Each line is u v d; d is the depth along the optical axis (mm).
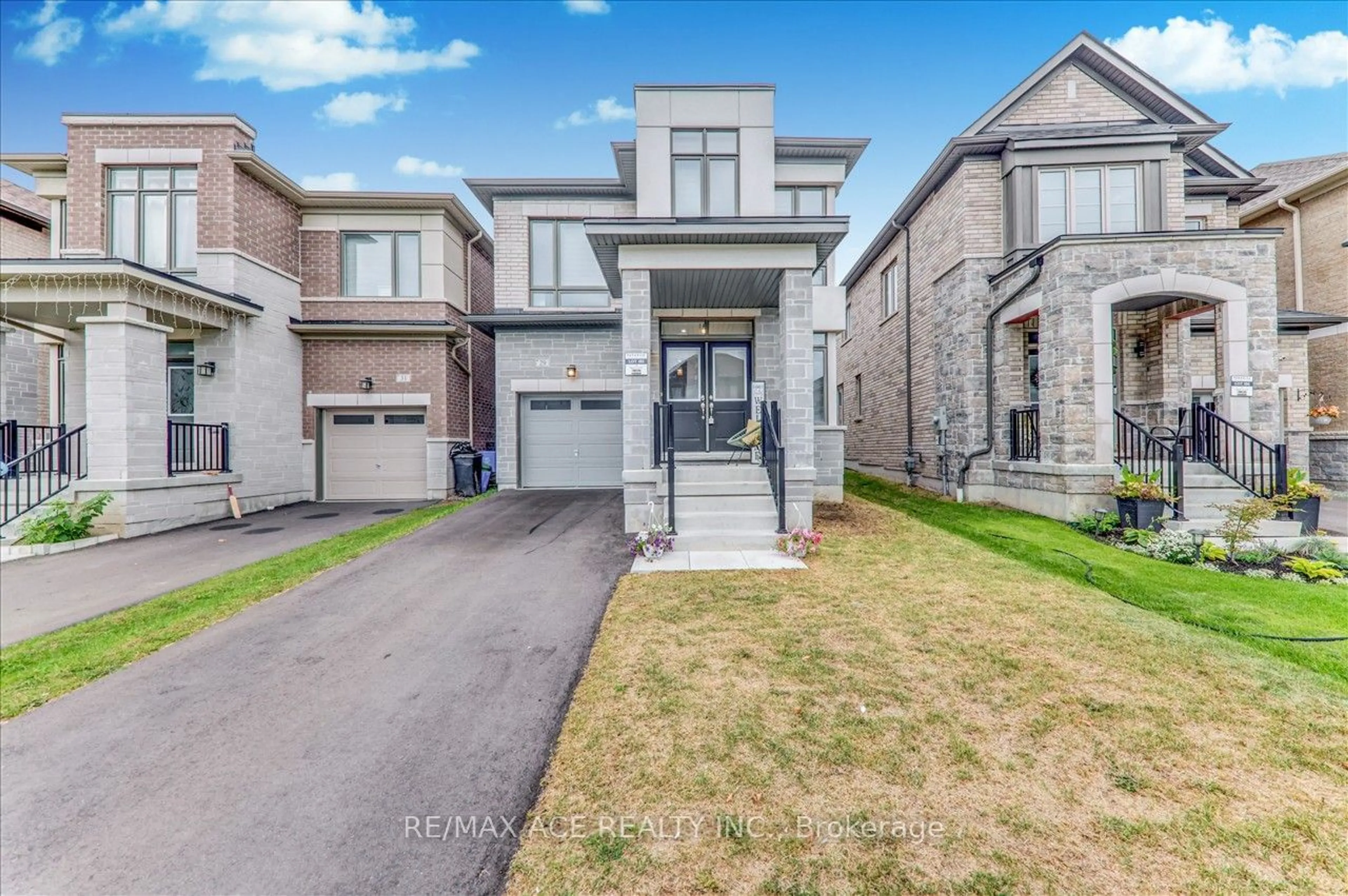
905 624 4543
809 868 2176
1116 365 10750
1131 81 11180
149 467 8703
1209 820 2400
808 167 11625
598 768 2803
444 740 3105
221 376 10445
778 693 3477
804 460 7781
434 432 12391
